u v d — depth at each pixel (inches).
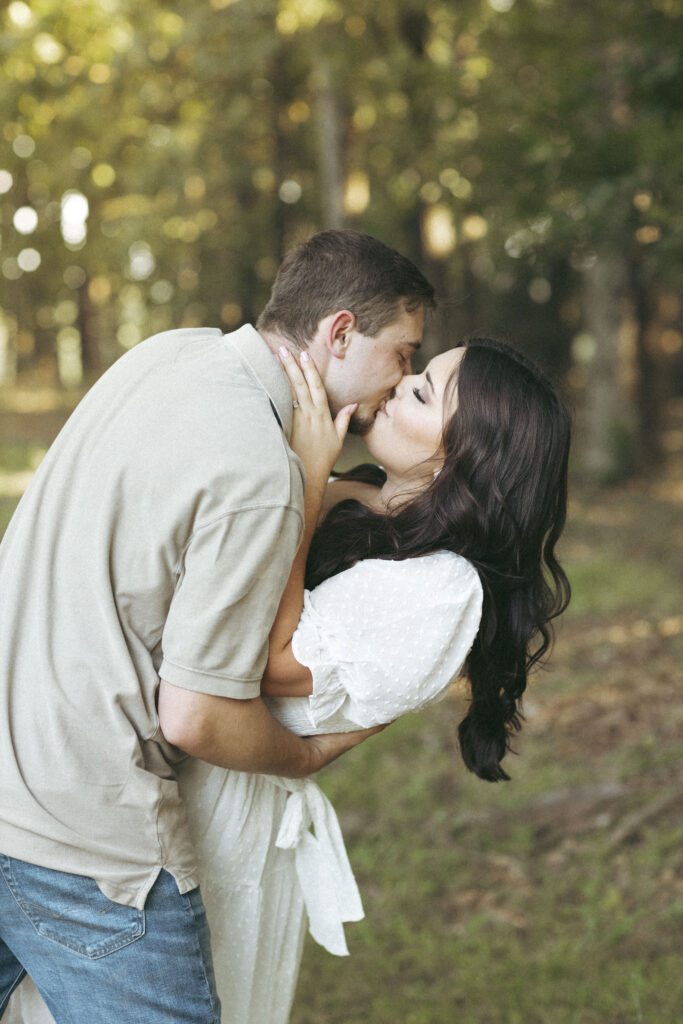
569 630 264.7
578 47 312.2
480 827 158.6
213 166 693.3
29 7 474.0
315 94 595.2
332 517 77.4
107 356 1066.7
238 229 717.3
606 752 180.4
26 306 1013.8
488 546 74.6
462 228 600.7
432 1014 115.4
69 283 1007.0
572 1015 115.0
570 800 160.7
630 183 229.3
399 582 70.4
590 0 323.6
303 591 70.6
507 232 286.7
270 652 68.5
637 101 245.3
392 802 169.6
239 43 546.3
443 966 126.0
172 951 64.3
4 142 558.9
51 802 62.8
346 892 78.1
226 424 63.4
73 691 63.0
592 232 249.4
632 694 205.5
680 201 226.1
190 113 649.0
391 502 77.7
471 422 73.4
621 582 313.3
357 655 68.9
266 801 74.5
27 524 66.6
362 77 511.5
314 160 689.6
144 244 746.2
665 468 589.0
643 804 158.4
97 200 783.7
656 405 597.6
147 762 64.5
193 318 790.5
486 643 77.7
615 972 121.1
